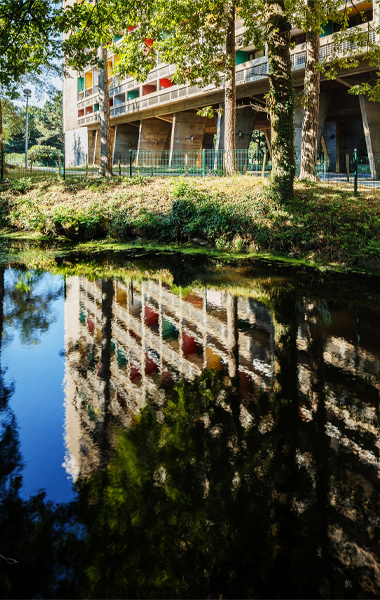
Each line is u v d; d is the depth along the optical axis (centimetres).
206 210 1672
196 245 1661
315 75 1883
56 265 1399
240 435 492
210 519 371
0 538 355
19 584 313
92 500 394
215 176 2164
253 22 1573
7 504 390
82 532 359
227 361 688
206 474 427
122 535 355
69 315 905
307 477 421
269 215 1563
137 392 594
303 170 1989
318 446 470
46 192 2138
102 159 2503
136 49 1409
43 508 384
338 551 340
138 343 762
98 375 647
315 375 636
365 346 733
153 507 383
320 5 1452
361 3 2653
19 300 1009
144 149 5006
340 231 1402
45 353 722
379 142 2742
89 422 522
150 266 1385
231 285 1148
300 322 855
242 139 3688
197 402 567
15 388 607
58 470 434
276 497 394
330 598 303
